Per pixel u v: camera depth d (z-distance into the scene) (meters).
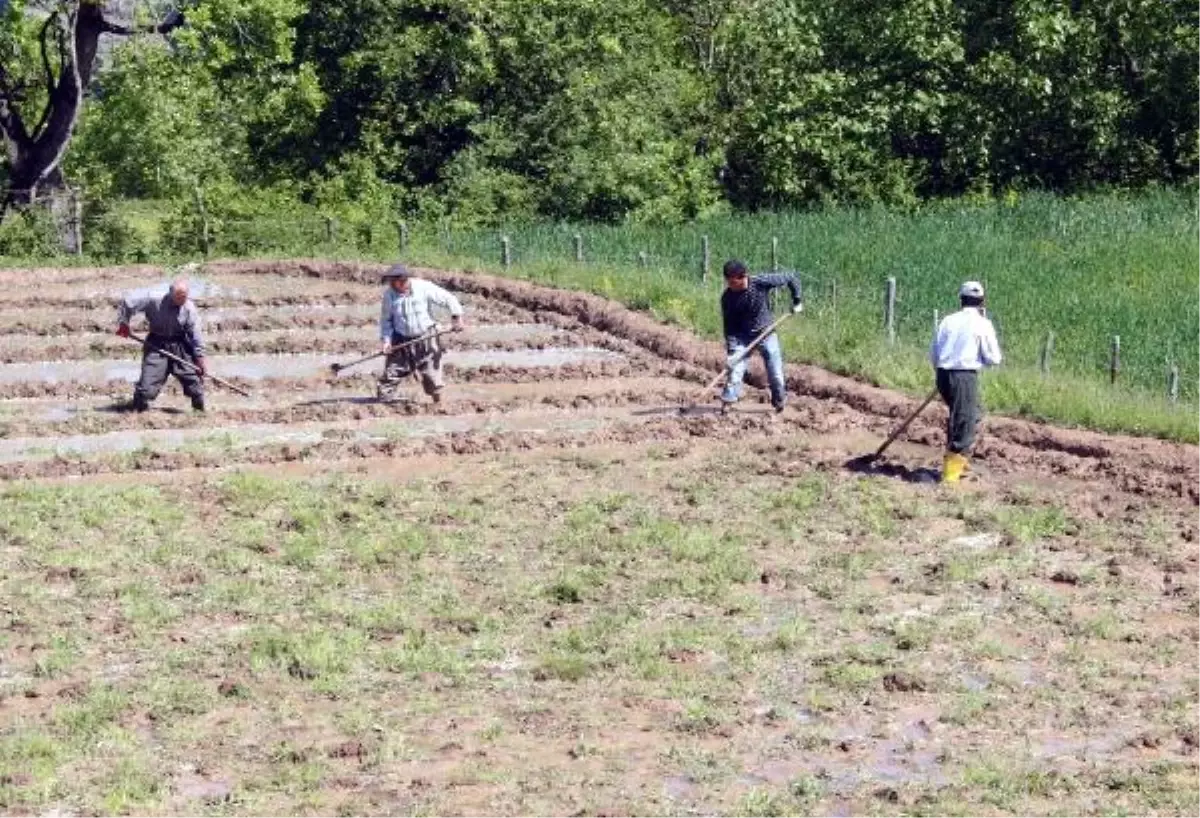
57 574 17.20
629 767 12.79
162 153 49.50
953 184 54.19
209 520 19.17
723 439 22.77
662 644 15.24
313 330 31.03
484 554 17.92
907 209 49.31
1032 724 13.57
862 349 26.55
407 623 15.80
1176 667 14.73
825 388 25.14
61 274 37.50
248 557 17.69
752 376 26.16
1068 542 18.12
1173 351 28.78
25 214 42.66
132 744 13.28
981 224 43.62
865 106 52.78
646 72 53.97
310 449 22.12
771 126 53.25
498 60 52.41
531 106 52.78
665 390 25.70
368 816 12.00
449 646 15.33
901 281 35.19
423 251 40.53
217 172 49.91
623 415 24.20
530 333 30.41
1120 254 39.06
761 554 17.88
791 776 12.65
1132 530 18.45
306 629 15.70
